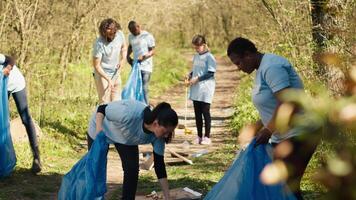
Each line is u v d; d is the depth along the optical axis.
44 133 10.50
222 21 38.19
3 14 12.20
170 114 5.52
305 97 1.60
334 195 1.45
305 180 6.71
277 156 1.67
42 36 13.46
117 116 5.67
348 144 1.54
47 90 12.84
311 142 1.71
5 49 12.30
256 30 14.94
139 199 6.70
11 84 7.78
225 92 21.45
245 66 5.11
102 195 5.89
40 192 7.30
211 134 12.19
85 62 17.69
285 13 10.31
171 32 40.31
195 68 10.87
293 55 9.32
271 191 4.95
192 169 8.64
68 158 9.55
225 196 5.14
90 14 16.67
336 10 6.75
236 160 5.24
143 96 12.02
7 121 7.53
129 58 12.41
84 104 13.76
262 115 5.07
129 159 5.75
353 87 1.44
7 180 7.69
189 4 26.06
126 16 19.97
